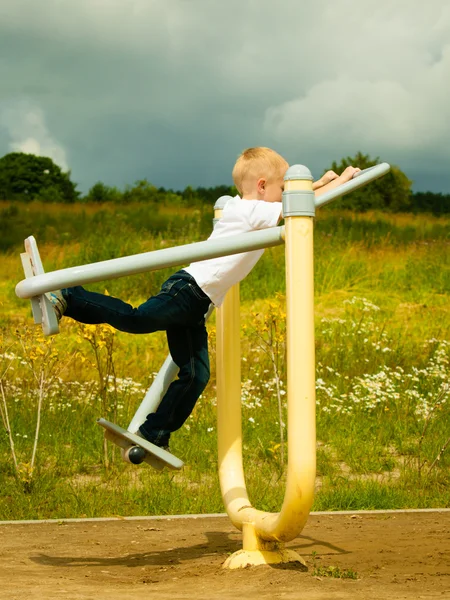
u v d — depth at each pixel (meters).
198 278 3.80
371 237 22.23
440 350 11.48
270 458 7.34
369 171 3.78
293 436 3.52
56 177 44.56
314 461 3.52
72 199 44.09
